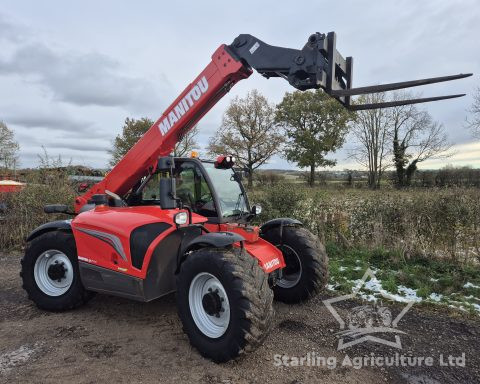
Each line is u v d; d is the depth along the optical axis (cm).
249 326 295
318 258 430
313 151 3653
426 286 500
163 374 299
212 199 409
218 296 323
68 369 305
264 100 3569
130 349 340
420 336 373
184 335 369
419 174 2638
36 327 389
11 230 796
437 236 624
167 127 438
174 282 386
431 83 283
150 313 423
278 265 388
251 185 935
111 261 383
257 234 401
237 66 385
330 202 772
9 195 834
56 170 927
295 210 783
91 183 840
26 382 286
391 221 686
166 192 348
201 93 414
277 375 300
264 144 3588
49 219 829
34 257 442
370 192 859
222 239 320
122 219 385
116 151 2956
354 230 717
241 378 295
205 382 289
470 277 533
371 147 3666
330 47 326
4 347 345
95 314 423
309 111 3659
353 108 350
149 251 356
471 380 298
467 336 373
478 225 598
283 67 349
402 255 611
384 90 300
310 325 396
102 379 291
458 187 775
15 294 497
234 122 3578
